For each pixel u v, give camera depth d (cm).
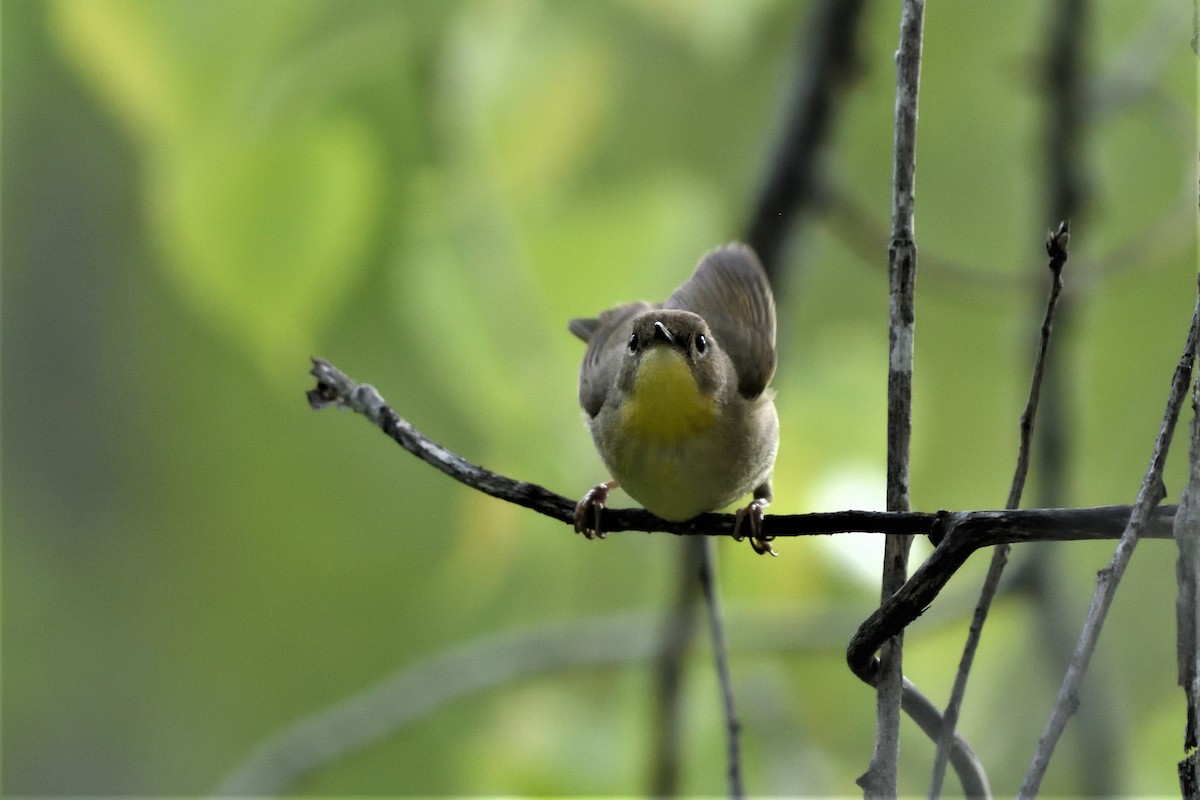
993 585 503
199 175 880
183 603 1329
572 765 1006
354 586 1248
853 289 1241
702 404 852
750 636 1005
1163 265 1102
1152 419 1122
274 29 878
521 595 1044
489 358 977
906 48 514
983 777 530
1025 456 513
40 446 1424
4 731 1388
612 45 1117
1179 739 988
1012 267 1187
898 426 514
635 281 1033
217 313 934
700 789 1042
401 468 1254
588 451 981
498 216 1000
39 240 1438
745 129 1180
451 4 925
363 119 930
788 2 1221
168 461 1345
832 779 1152
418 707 1031
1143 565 1330
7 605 1409
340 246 916
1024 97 1163
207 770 1336
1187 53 1094
